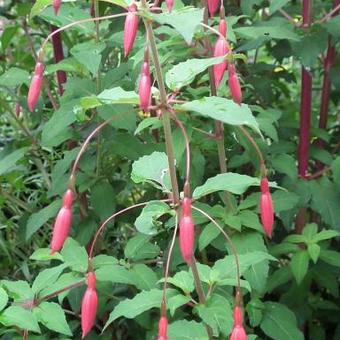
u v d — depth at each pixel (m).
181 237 0.34
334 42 0.63
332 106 0.96
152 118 0.48
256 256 0.44
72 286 0.48
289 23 0.62
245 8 0.59
